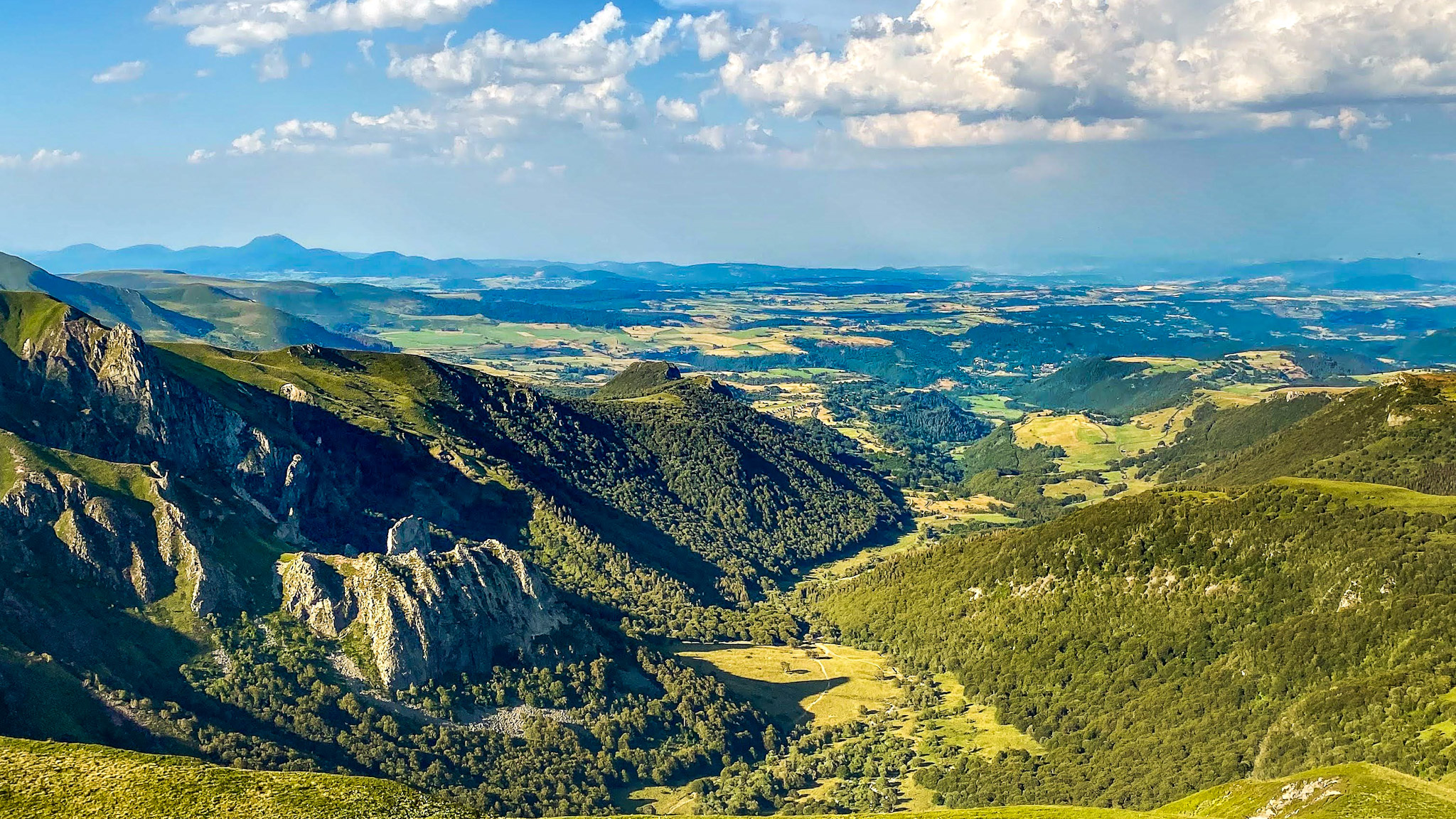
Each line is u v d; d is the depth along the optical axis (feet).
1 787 429.79
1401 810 500.33
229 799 440.86
